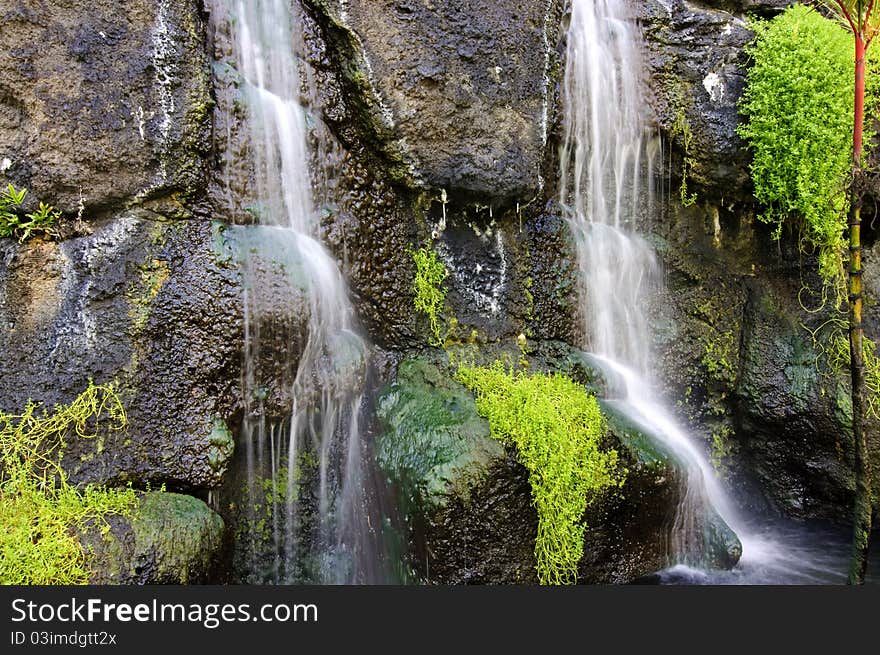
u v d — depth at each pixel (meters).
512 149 3.88
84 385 2.92
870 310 4.44
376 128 3.63
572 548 3.25
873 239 4.54
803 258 4.66
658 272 4.66
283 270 3.27
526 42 3.90
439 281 3.89
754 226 4.80
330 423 3.49
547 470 3.19
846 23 4.18
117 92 3.05
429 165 3.72
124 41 3.05
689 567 3.78
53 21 2.94
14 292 2.90
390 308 3.76
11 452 2.74
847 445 4.32
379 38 3.57
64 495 2.73
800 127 4.19
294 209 3.51
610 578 3.47
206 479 3.02
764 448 4.71
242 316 3.14
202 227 3.23
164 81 3.13
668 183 4.63
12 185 2.90
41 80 2.92
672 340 4.63
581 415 3.46
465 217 3.99
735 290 4.83
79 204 3.02
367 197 3.74
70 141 2.98
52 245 2.99
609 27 4.43
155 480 2.96
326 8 3.54
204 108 3.23
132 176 3.09
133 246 3.09
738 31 4.47
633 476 3.45
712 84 4.43
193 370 3.06
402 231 3.83
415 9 3.62
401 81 3.61
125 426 2.95
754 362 4.68
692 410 4.69
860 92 3.04
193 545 2.77
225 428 3.09
